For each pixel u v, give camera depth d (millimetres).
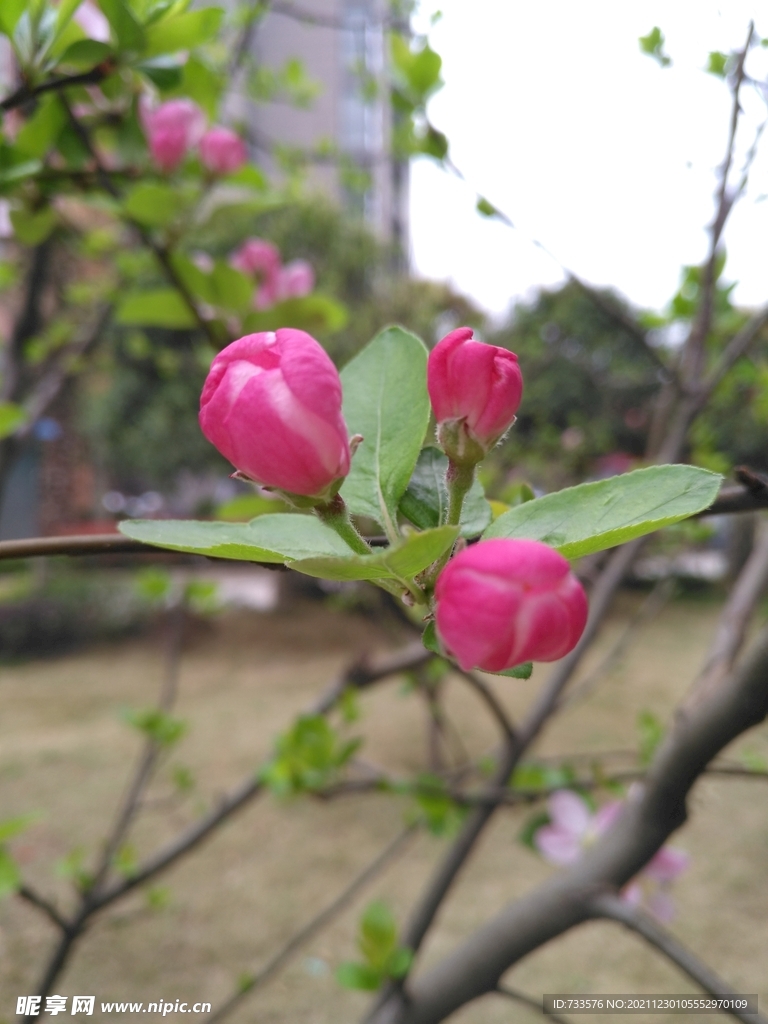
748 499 96
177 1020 368
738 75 204
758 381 286
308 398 82
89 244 356
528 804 243
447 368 91
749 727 125
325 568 75
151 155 225
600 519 83
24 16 145
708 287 225
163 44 152
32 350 366
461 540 90
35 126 174
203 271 212
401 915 476
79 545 93
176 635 372
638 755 279
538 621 73
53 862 516
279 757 271
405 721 784
